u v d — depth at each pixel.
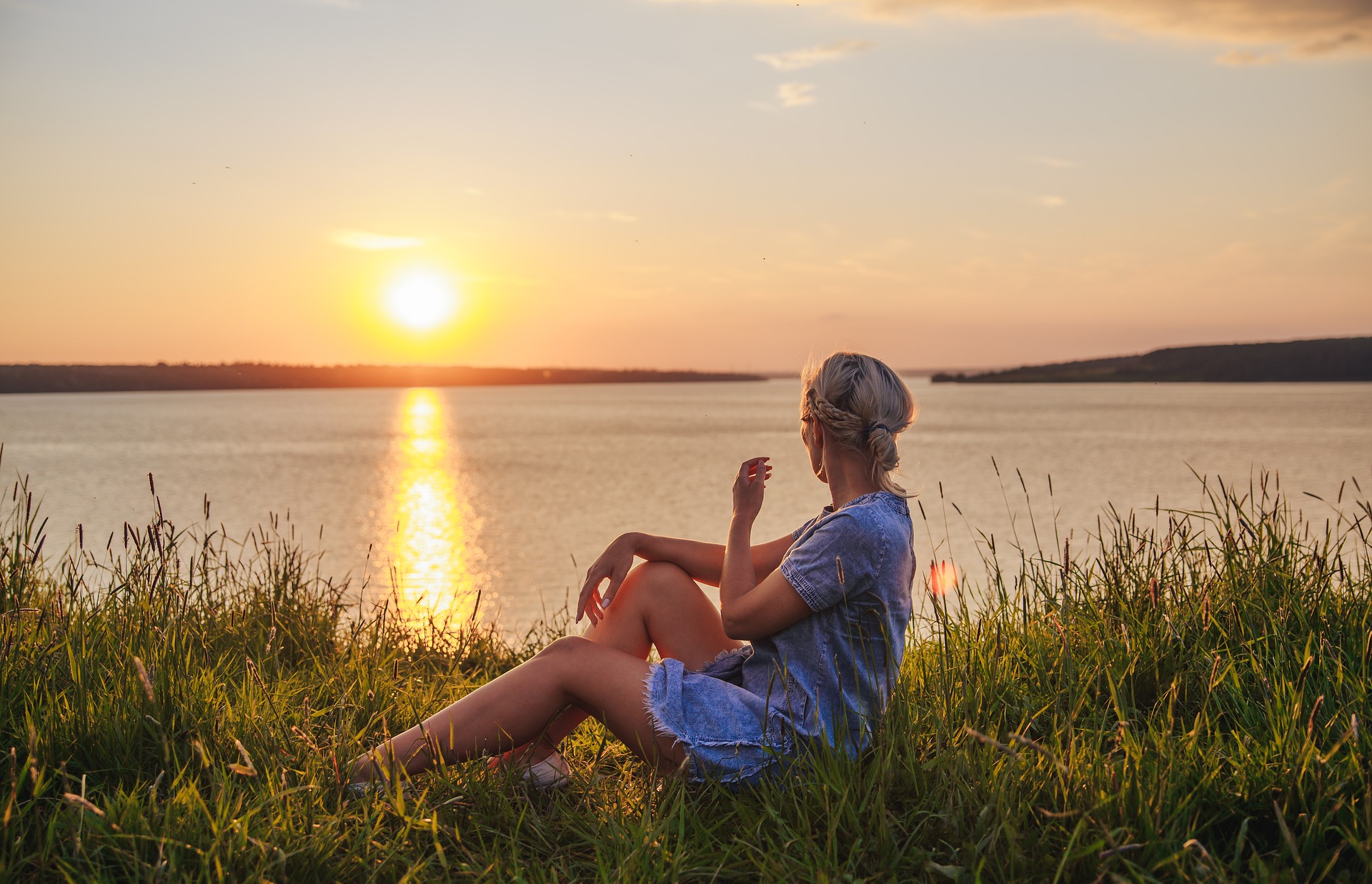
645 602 2.72
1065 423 85.31
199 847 1.97
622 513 28.42
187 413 159.88
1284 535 3.58
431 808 2.28
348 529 24.05
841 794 2.13
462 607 6.36
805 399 2.51
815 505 30.02
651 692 2.33
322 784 2.37
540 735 2.49
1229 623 3.05
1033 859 1.96
